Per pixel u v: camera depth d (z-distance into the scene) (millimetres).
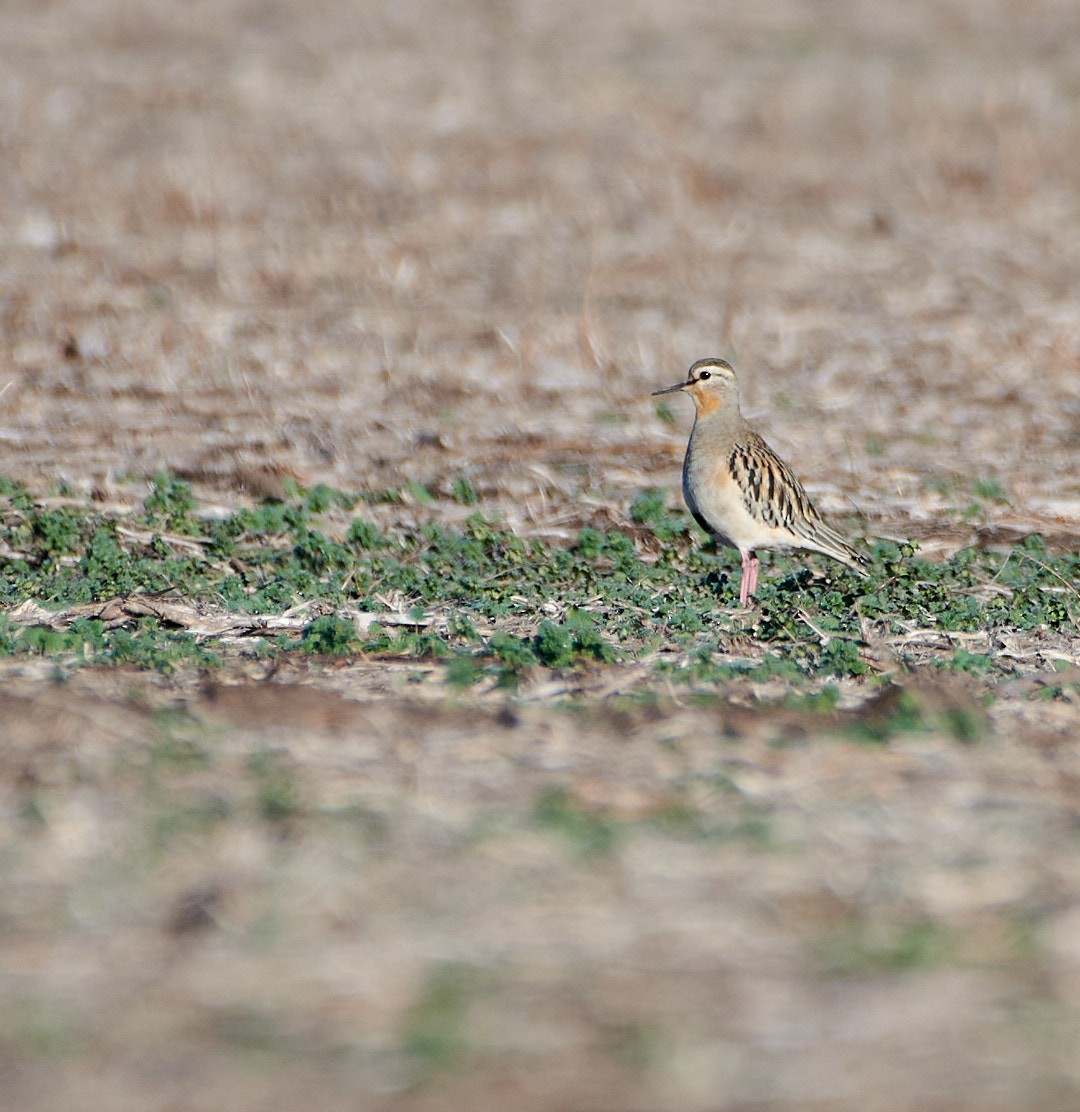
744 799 14180
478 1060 10422
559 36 66625
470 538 24453
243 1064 10352
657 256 42844
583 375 34406
